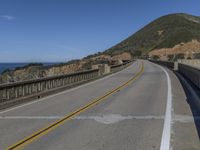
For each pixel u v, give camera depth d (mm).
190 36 199375
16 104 14625
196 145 7477
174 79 26578
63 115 11648
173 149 7180
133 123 9977
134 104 13805
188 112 11555
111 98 15992
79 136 8523
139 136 8367
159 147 7332
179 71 37625
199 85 18984
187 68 28188
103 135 8570
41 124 10195
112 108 12914
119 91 19031
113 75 34312
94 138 8273
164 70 43156
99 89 20625
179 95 16266
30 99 15961
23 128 9672
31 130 9375
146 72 38875
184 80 25219
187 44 190375
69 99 16172
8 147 7613
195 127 9258
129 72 39688
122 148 7316
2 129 9586
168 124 9680
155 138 8125
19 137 8562
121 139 8109
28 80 16016
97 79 29125
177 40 198000
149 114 11367
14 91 14773
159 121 10148
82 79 25484
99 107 13250
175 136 8289
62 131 9156
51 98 16797
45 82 18188
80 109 12852
